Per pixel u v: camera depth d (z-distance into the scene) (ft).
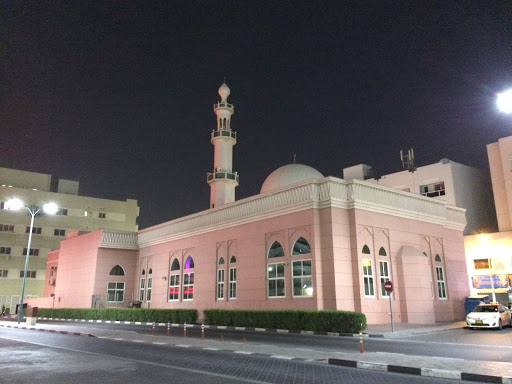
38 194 208.33
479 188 139.85
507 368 31.63
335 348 47.67
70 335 68.13
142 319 106.73
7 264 194.70
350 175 158.30
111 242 133.90
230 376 30.27
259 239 94.02
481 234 117.91
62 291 147.95
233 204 102.89
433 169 135.95
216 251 106.42
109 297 131.34
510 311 82.23
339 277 79.15
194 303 109.91
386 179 147.33
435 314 95.04
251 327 81.05
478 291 115.44
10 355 41.91
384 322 82.69
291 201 87.81
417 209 98.22
